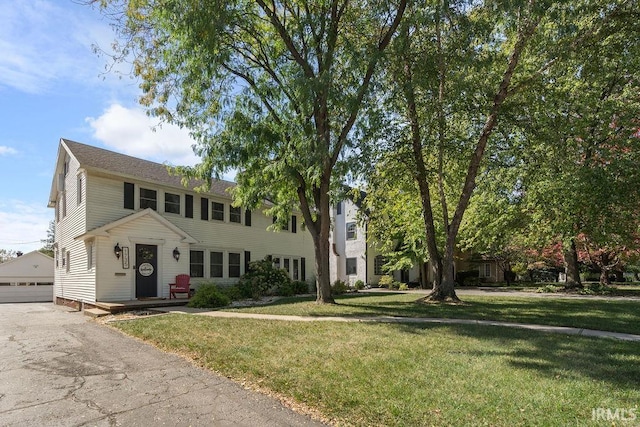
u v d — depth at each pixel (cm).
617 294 1784
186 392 483
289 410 426
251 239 2164
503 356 604
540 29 1215
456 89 1160
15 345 764
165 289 1639
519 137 1625
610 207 1627
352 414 404
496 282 3319
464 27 1031
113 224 1477
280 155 1217
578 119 1544
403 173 1473
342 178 1340
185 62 1192
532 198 1738
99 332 905
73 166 1722
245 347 684
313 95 1041
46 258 2995
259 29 1327
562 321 931
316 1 1189
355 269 3080
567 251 2038
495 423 373
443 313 1088
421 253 2406
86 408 432
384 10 1123
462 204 1395
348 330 827
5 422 396
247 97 1246
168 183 1733
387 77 1219
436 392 452
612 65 1449
